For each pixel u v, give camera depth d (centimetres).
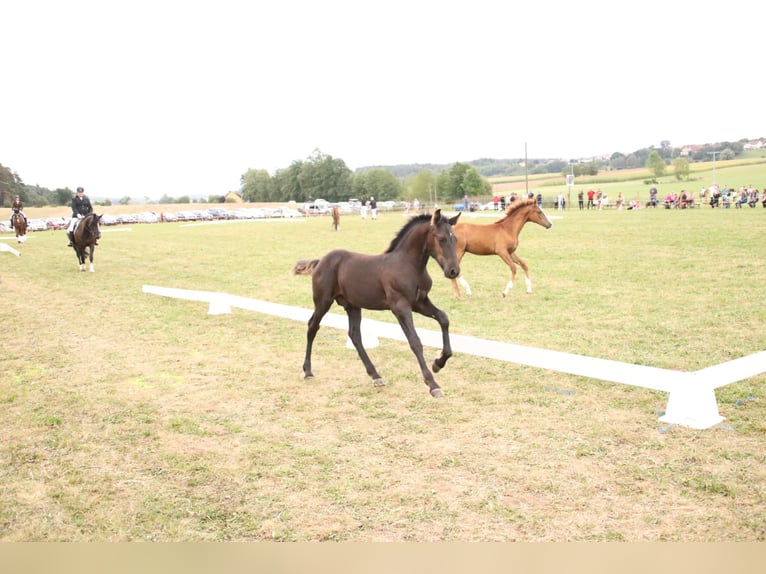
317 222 4634
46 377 823
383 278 696
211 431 614
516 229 1261
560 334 941
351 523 429
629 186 9981
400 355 880
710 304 1095
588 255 1858
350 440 579
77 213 2038
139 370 847
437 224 676
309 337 784
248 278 1731
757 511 421
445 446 554
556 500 448
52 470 532
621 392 677
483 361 829
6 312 1330
